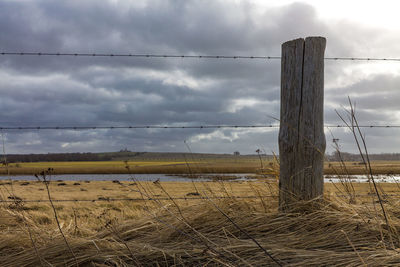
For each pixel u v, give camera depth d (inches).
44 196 532.4
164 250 96.8
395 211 118.6
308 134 120.4
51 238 111.3
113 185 961.5
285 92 124.4
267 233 109.1
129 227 121.4
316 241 101.3
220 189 130.3
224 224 114.9
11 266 95.3
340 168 124.6
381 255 85.2
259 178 132.6
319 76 122.2
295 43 123.5
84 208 267.1
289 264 85.3
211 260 90.3
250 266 85.5
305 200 119.5
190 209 126.3
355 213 114.1
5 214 127.2
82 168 2822.3
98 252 100.0
